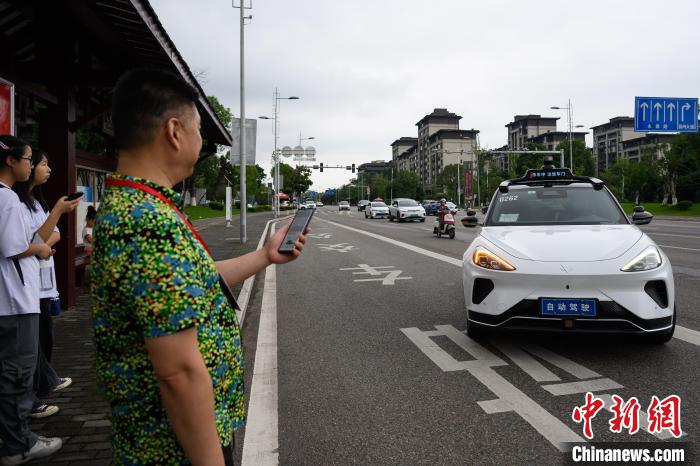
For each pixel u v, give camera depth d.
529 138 142.25
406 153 176.62
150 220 1.17
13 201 2.66
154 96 1.33
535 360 4.25
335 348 4.83
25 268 2.69
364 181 153.25
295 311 6.56
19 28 6.15
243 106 17.95
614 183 68.50
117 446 1.27
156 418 1.23
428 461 2.66
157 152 1.36
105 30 4.86
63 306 6.29
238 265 1.85
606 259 4.04
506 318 4.12
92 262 1.21
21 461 2.65
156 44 5.16
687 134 49.00
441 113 149.38
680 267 9.32
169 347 1.12
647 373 3.86
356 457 2.73
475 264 4.43
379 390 3.71
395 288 8.01
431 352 4.59
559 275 3.97
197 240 1.31
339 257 12.52
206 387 1.16
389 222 33.06
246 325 5.86
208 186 69.94
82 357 4.46
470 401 3.45
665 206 45.31
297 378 4.02
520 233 4.81
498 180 72.00
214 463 1.17
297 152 49.03
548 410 3.28
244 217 17.14
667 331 4.00
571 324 3.94
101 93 7.91
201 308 1.17
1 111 4.60
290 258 1.90
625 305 3.86
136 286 1.12
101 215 1.22
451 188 92.31
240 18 18.33
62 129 6.07
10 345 2.63
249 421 3.22
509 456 2.70
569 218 5.26
